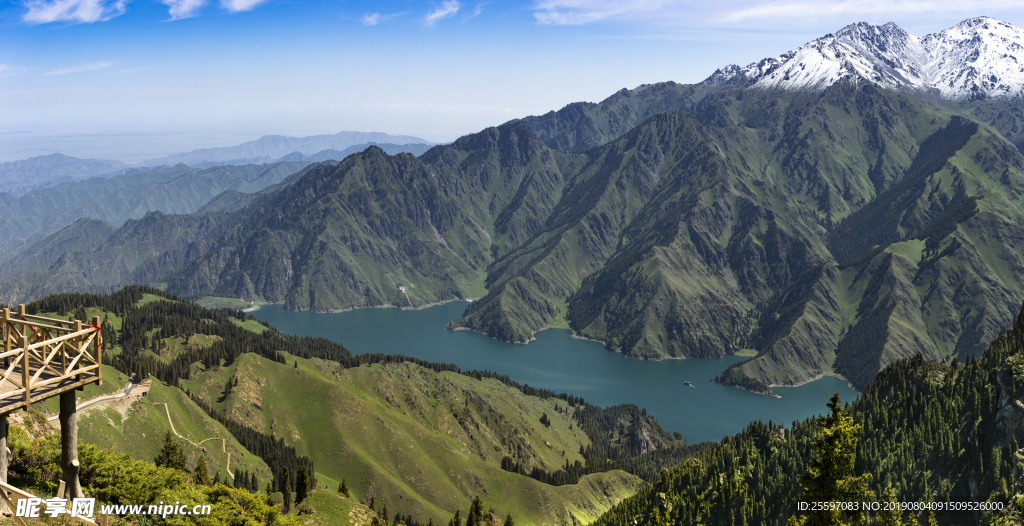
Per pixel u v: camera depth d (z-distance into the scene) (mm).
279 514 87812
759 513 183625
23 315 37688
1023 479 146875
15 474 52844
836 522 58188
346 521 136000
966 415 179500
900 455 179875
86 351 38188
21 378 34938
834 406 60625
